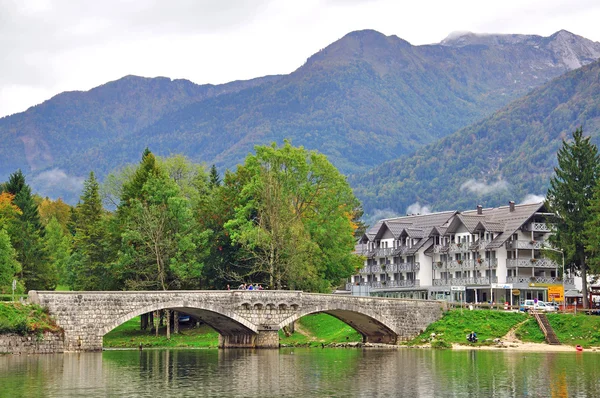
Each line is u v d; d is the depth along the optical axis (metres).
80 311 107.06
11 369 91.06
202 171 160.88
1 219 143.62
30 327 103.81
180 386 81.69
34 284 145.50
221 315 115.75
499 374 90.62
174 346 129.75
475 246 162.25
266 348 118.94
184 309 116.50
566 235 134.38
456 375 89.88
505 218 163.00
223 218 136.62
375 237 191.88
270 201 129.88
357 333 135.00
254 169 134.25
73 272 149.75
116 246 133.75
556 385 82.62
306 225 134.00
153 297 110.38
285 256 131.00
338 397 76.12
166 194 133.00
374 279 193.00
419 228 182.50
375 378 87.81
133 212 130.62
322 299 120.69
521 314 128.25
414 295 180.62
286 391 79.38
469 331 125.56
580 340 121.44
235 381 85.31
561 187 135.62
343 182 138.25
